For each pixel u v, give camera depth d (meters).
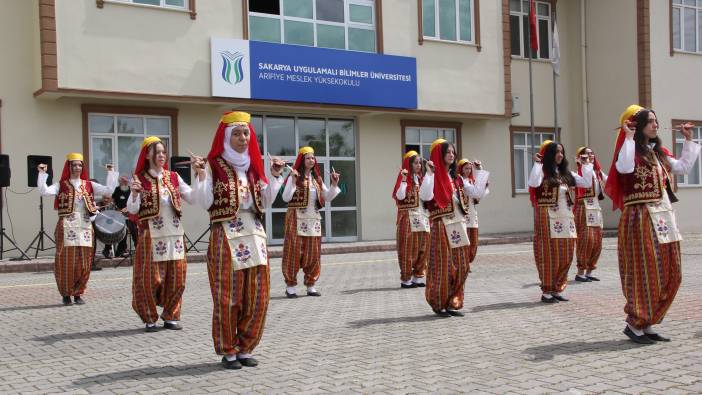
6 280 11.62
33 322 7.69
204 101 15.82
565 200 8.27
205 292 10.00
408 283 10.24
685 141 5.84
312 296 9.41
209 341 6.43
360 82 17.78
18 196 14.66
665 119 21.22
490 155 21.00
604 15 21.95
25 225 14.72
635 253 5.78
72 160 8.93
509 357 5.48
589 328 6.62
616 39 21.62
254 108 17.02
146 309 6.93
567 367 5.10
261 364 5.45
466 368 5.16
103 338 6.70
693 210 21.73
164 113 16.00
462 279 7.43
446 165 7.41
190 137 16.31
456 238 7.39
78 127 15.15
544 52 22.52
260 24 17.05
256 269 5.25
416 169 10.22
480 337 6.32
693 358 5.27
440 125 20.09
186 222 16.20
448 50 19.41
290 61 16.77
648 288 5.72
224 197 5.16
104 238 12.21
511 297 8.83
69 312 8.33
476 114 19.83
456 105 19.48
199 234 16.38
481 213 20.78
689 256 13.90
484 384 4.69
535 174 8.19
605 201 22.45
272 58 16.53
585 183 8.55
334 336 6.56
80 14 14.47
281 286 10.55
